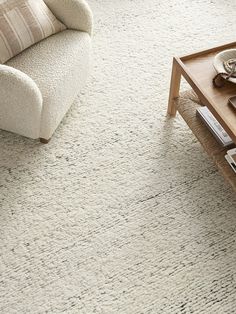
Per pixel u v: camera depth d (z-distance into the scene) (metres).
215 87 1.87
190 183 2.00
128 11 2.90
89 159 2.08
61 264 1.72
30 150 2.10
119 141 2.16
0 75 1.74
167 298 1.64
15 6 1.96
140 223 1.85
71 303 1.62
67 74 1.99
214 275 1.70
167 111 2.27
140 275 1.69
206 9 2.94
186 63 1.96
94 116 2.26
